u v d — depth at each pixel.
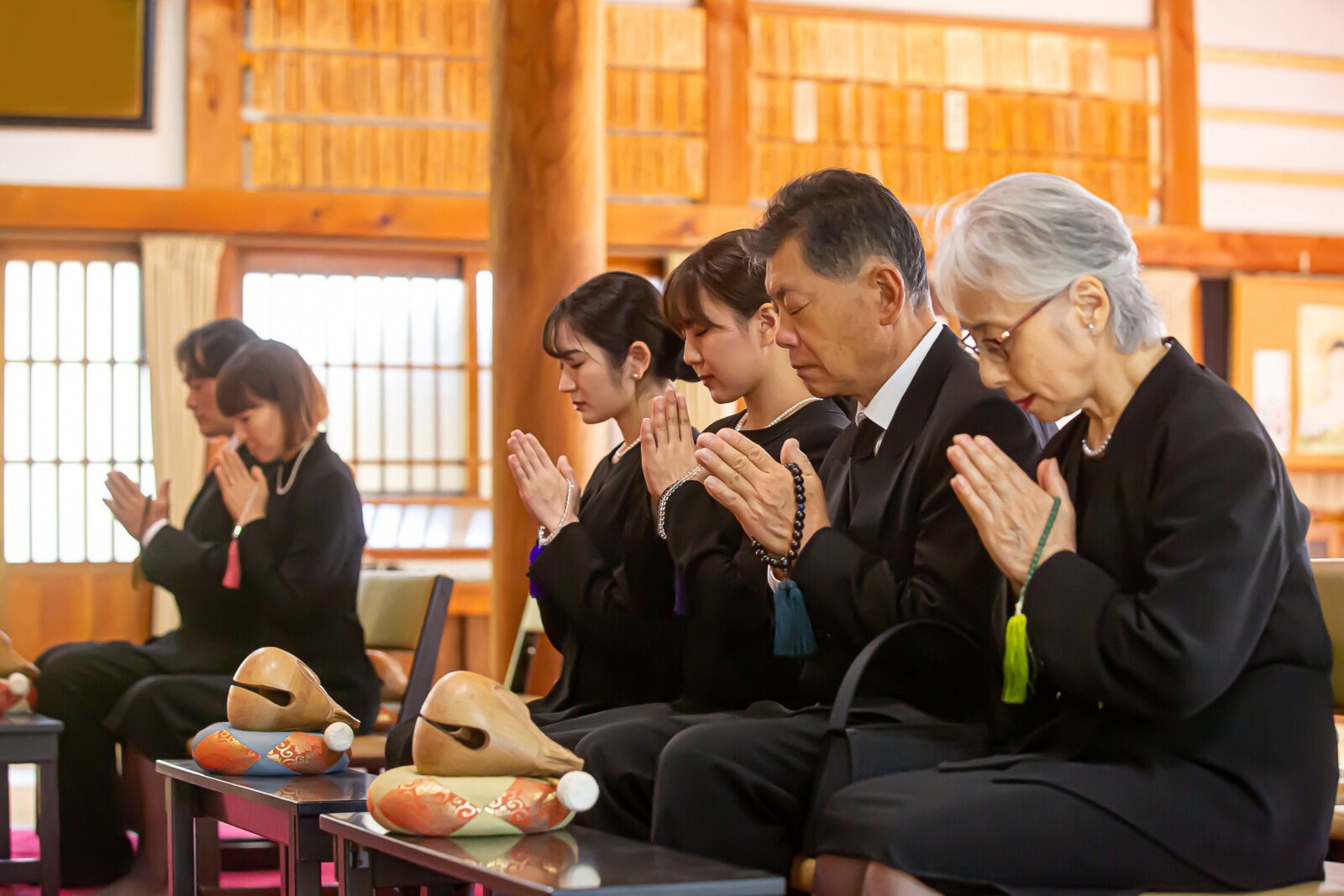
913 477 1.76
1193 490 1.38
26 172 6.69
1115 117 7.92
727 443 1.77
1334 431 8.00
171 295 6.77
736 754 1.63
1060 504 1.46
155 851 3.17
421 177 7.09
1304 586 1.45
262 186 6.93
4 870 2.89
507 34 4.14
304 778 2.14
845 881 1.42
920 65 7.69
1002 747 1.61
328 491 3.36
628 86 7.32
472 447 7.24
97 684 3.37
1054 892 1.37
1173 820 1.38
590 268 4.14
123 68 6.80
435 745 1.55
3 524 6.75
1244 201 8.11
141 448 6.88
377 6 7.06
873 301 1.78
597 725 2.08
